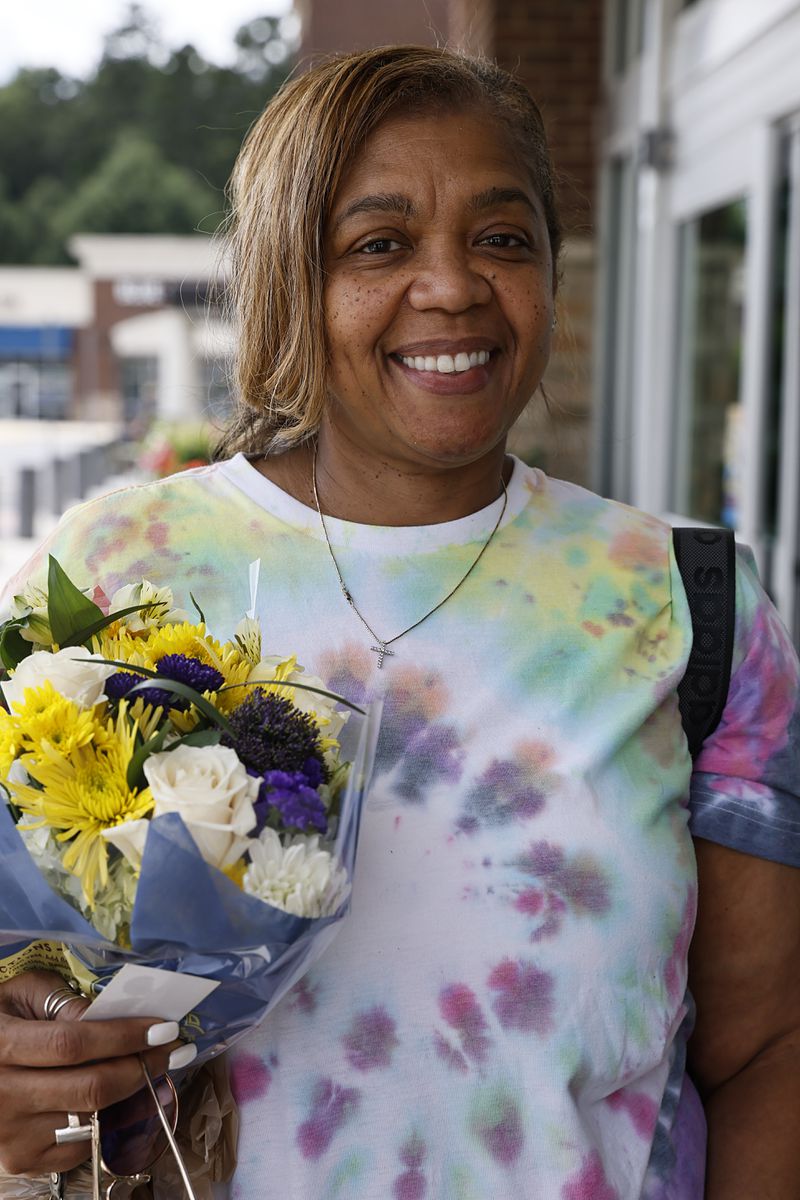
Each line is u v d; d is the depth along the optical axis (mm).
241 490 1410
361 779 1085
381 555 1359
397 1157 1223
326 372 1326
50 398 33000
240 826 989
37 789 1046
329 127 1273
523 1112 1237
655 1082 1313
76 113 55062
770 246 4609
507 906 1262
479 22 7750
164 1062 1129
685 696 1366
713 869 1377
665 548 1406
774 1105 1359
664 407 6180
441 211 1276
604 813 1288
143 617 1212
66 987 1161
